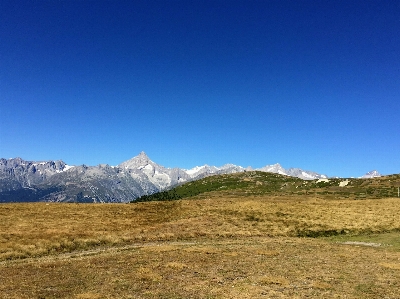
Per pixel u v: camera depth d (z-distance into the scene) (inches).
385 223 2620.6
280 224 2605.8
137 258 1376.7
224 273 1122.0
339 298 871.7
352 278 1089.4
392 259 1435.8
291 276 1098.7
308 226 2549.2
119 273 1105.4
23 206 2893.7
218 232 2294.5
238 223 2598.4
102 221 2488.9
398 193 5201.8
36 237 1798.7
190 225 2479.1
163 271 1140.5
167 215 2925.7
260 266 1244.5
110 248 1761.8
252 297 853.2
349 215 2933.1
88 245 1807.3
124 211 3051.2
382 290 956.6
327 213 3016.7
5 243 1626.5
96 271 1135.6
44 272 1125.7
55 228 2082.9
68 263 1283.2
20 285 955.3
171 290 911.7
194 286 953.5
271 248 1720.0
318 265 1282.0
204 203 3585.1
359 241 2091.5
